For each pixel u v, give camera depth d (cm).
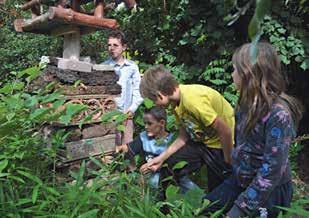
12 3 630
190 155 226
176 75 433
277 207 161
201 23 430
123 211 159
